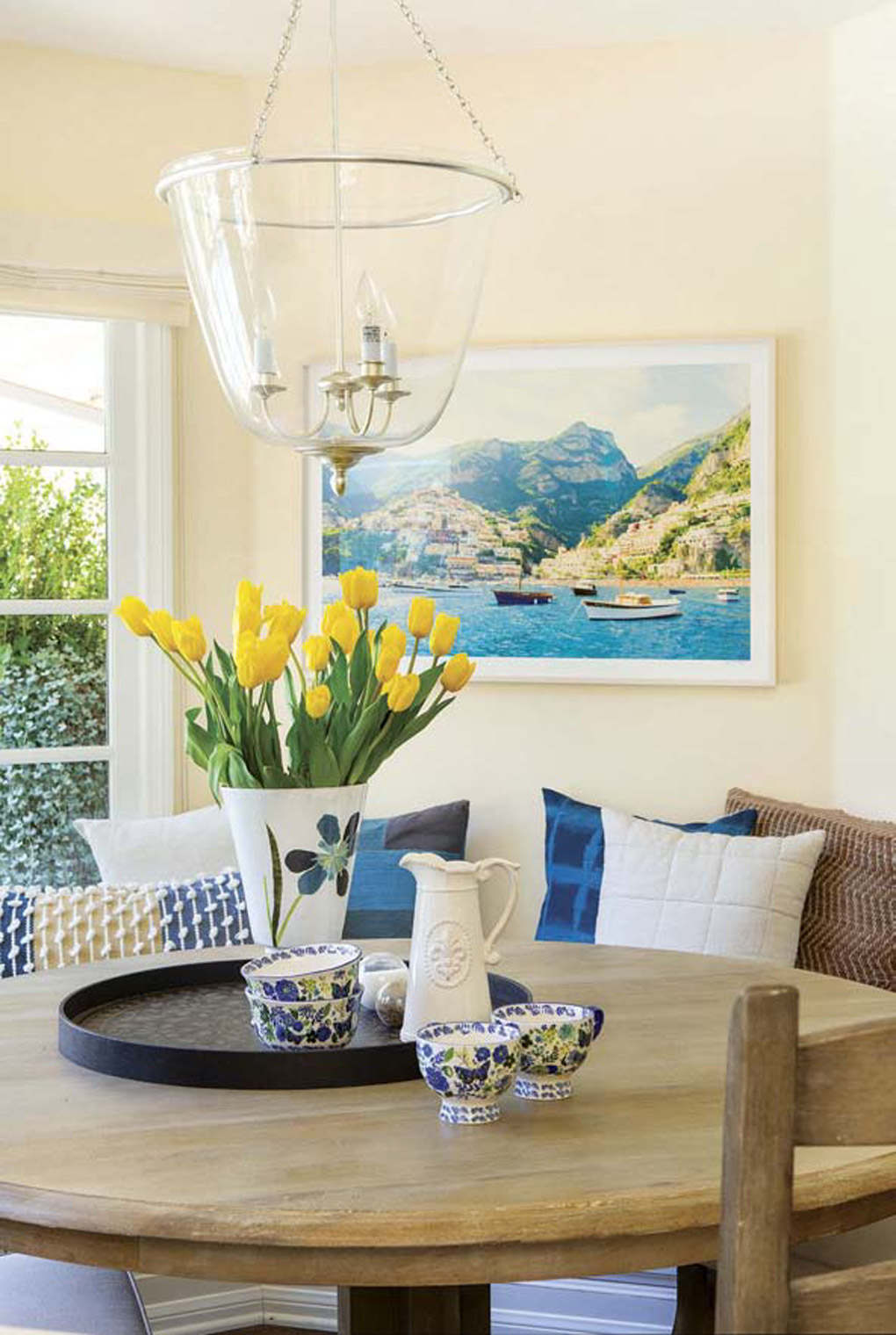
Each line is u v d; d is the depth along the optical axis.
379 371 1.80
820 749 3.71
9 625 3.89
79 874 3.92
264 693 2.15
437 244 1.80
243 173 1.77
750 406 3.72
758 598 3.72
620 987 2.31
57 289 3.78
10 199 3.76
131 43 3.75
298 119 3.94
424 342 1.83
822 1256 2.69
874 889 3.27
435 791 3.90
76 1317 2.01
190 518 3.95
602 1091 1.78
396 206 1.78
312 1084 1.81
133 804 3.95
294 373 1.82
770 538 3.71
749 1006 1.07
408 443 1.91
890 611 3.60
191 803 3.97
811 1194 1.47
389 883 3.56
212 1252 1.42
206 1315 3.20
